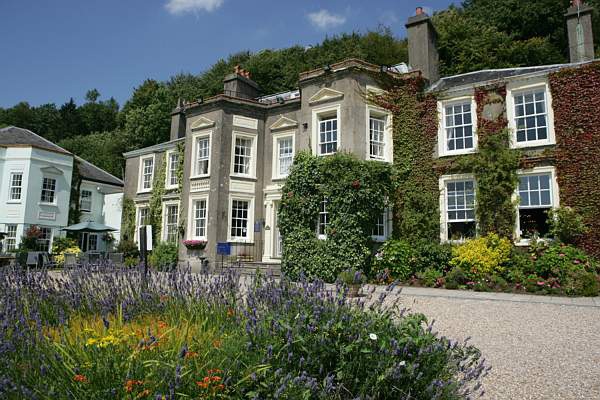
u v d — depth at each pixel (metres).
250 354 3.20
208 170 18.30
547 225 13.56
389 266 13.50
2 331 3.40
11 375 2.85
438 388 3.10
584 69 13.53
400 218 15.23
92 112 61.19
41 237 24.69
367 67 15.93
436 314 7.95
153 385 2.72
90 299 5.22
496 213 13.94
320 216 15.06
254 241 18.11
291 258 14.31
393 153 15.98
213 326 4.15
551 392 4.11
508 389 4.19
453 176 14.97
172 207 21.72
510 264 12.23
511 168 13.97
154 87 46.72
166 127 41.31
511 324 7.09
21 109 59.47
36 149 24.95
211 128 18.50
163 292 5.22
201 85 42.19
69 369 2.82
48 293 5.26
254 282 4.96
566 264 11.23
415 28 17.89
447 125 15.84
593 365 4.92
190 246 18.11
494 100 14.87
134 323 4.36
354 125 15.32
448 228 14.96
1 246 21.94
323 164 14.45
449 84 16.95
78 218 27.39
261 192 18.59
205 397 2.71
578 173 13.16
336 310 3.80
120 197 28.17
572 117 13.49
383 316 3.74
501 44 29.62
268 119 19.11
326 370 3.32
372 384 3.16
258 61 38.09
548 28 32.00
